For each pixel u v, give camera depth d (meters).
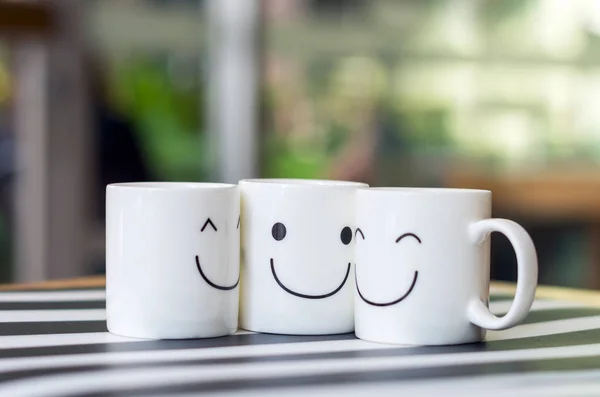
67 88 2.44
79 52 2.46
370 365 0.66
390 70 2.95
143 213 0.76
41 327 0.81
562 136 3.05
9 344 0.73
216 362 0.67
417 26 2.99
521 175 2.56
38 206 2.45
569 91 3.08
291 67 2.81
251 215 0.81
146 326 0.76
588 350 0.73
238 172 2.74
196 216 0.77
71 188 2.48
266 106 2.78
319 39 2.85
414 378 0.62
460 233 0.75
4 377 0.62
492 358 0.69
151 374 0.63
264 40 2.77
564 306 0.96
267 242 0.80
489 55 3.04
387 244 0.75
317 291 0.79
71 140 2.47
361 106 2.91
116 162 2.56
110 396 0.57
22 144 2.42
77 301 0.95
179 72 2.67
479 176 2.57
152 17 2.61
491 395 0.58
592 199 2.48
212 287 0.77
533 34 3.08
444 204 0.74
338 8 2.88
